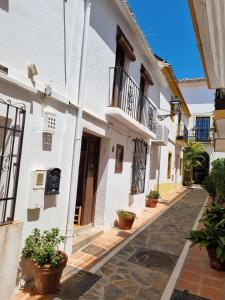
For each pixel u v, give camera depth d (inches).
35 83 142.6
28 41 137.7
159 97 456.1
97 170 252.7
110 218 263.6
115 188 273.1
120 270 170.2
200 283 155.8
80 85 186.5
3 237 121.4
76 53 184.7
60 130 169.6
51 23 155.8
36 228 146.1
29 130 142.0
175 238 251.0
